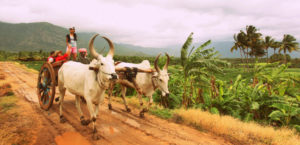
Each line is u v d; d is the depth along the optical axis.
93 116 3.97
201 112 5.64
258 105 6.00
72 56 6.43
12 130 4.05
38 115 5.20
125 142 3.80
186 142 3.92
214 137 4.29
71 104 6.53
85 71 4.20
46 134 4.01
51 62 5.74
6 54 87.00
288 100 6.28
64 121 4.74
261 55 46.47
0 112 5.22
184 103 6.97
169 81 8.16
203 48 6.74
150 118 5.48
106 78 3.71
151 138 4.05
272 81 7.56
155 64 5.13
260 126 5.14
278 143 3.95
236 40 46.03
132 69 5.01
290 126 5.46
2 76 14.65
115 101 7.58
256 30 43.84
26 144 3.53
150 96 5.64
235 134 4.36
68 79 4.55
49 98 5.46
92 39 3.71
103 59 3.78
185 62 6.86
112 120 5.12
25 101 6.73
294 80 6.98
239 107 6.63
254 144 3.97
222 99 6.69
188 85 7.74
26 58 70.88
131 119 5.29
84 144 3.63
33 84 11.04
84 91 4.05
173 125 4.97
